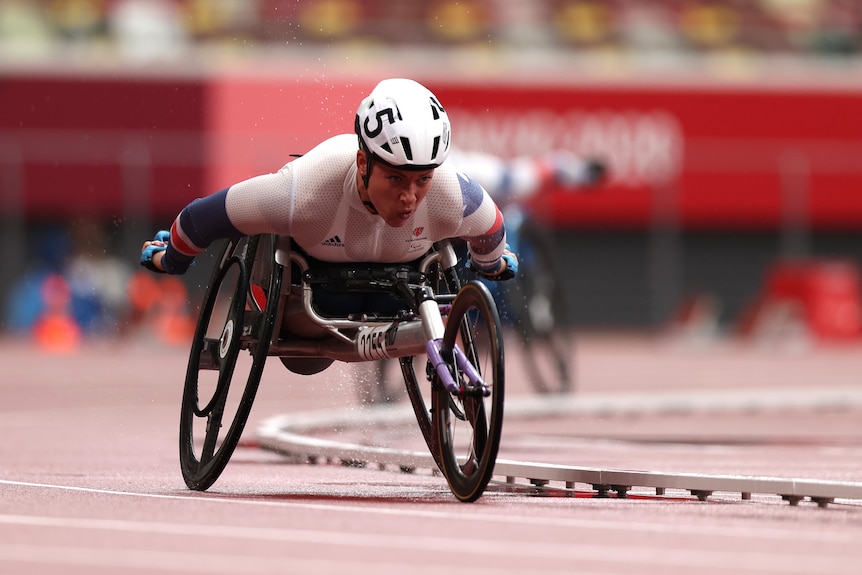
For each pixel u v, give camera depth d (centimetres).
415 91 1585
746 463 2284
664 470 2134
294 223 1641
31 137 7012
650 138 7831
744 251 7862
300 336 1773
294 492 1730
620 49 8288
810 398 3728
